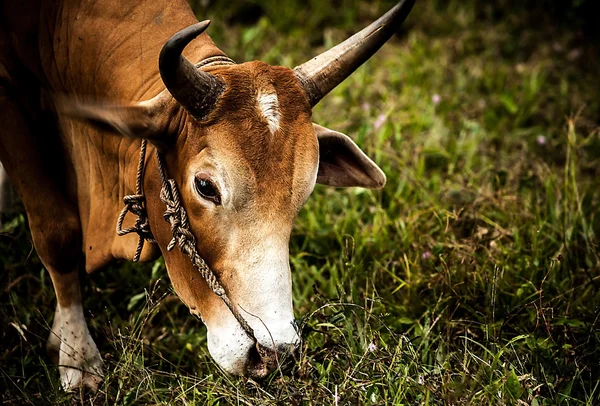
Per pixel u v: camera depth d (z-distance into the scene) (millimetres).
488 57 7180
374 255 4762
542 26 7617
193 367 4156
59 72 3938
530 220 4988
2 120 3895
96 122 3379
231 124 3273
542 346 3875
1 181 4844
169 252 3621
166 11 3787
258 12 7613
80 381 4062
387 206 5246
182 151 3381
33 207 3969
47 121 4117
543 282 4199
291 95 3381
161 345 4309
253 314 3242
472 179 5363
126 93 3717
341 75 3531
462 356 3906
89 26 3811
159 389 3732
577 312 4320
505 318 4121
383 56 7105
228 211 3279
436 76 6781
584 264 4801
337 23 7531
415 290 4441
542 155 6020
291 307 3279
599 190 5469
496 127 6242
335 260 4723
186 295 3611
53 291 4547
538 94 6648
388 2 7777
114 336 4074
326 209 5164
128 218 3863
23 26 3910
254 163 3250
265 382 3516
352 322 3996
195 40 3762
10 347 4227
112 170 3865
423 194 5250
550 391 3645
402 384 3578
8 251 4664
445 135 5988
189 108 3275
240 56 6816
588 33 7613
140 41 3732
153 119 3369
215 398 3607
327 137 3807
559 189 5168
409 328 4172
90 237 4031
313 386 3473
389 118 5973
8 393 3887
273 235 3266
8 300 4469
